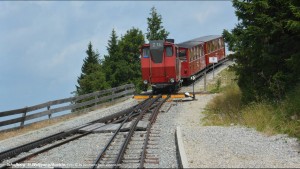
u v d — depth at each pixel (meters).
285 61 17.17
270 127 15.12
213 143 13.09
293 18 16.80
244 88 19.64
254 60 18.48
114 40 65.94
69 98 23.73
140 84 61.94
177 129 15.42
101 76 61.66
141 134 15.09
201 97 28.52
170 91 31.44
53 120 22.06
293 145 12.66
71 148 13.36
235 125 16.92
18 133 18.38
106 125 17.64
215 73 41.78
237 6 18.52
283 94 17.44
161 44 29.92
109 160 11.27
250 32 17.70
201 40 40.91
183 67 34.28
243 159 10.92
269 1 17.47
